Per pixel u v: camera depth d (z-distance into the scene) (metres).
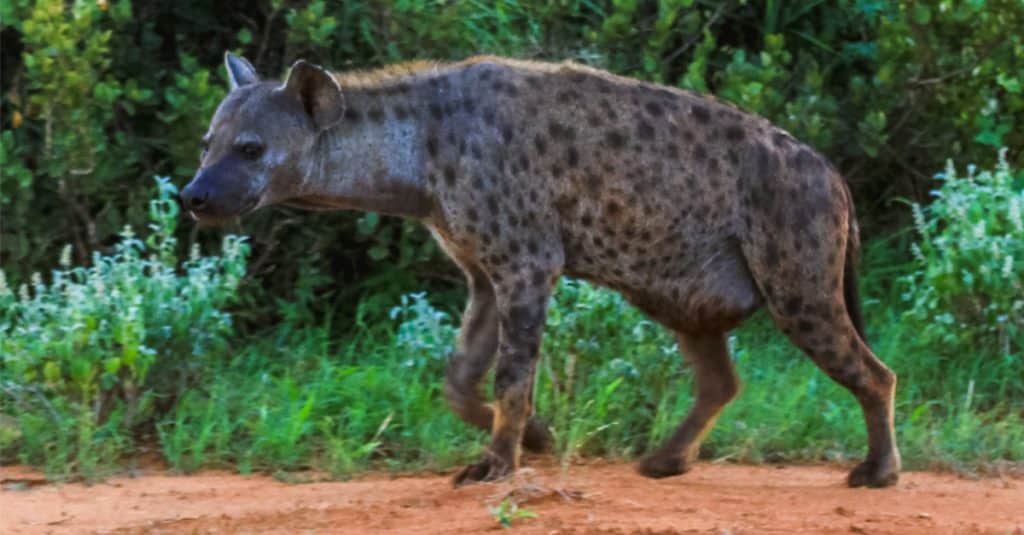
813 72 15.22
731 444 12.41
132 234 13.41
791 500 10.50
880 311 15.26
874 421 10.99
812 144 14.89
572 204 10.57
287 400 12.91
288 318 14.84
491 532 9.17
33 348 11.99
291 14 14.55
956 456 12.18
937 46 15.22
